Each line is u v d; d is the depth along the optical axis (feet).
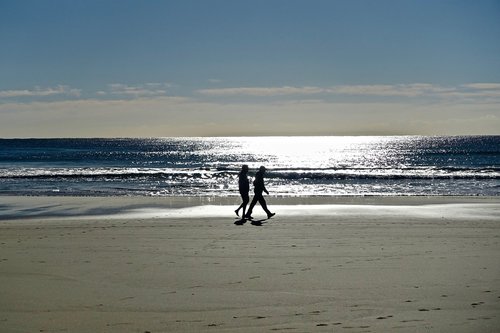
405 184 115.96
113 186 112.47
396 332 19.80
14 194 92.43
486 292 25.48
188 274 29.76
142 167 207.10
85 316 22.29
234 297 24.97
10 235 44.98
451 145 567.59
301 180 127.03
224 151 483.10
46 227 50.16
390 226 49.78
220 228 48.98
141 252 36.63
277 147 647.97
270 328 20.48
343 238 42.39
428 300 24.14
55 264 32.68
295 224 51.75
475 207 68.74
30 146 591.37
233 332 20.08
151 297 25.12
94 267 31.76
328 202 76.23
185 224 52.16
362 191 101.14
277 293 25.63
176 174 146.82
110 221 55.06
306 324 20.89
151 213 64.03
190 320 21.62
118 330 20.44
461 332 19.71
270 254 35.55
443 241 40.75
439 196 85.25
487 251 36.42
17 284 27.78
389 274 29.40
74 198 82.48
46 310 23.20
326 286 26.84
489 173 150.00
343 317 21.74
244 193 56.90
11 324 21.24
